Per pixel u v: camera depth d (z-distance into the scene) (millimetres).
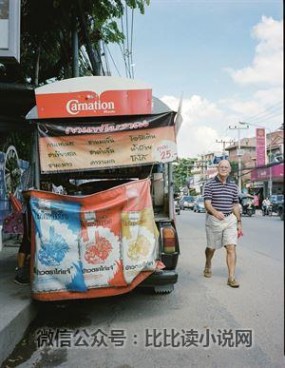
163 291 5473
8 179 10258
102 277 4582
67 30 9297
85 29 9219
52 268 4531
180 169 88312
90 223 4602
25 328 4535
